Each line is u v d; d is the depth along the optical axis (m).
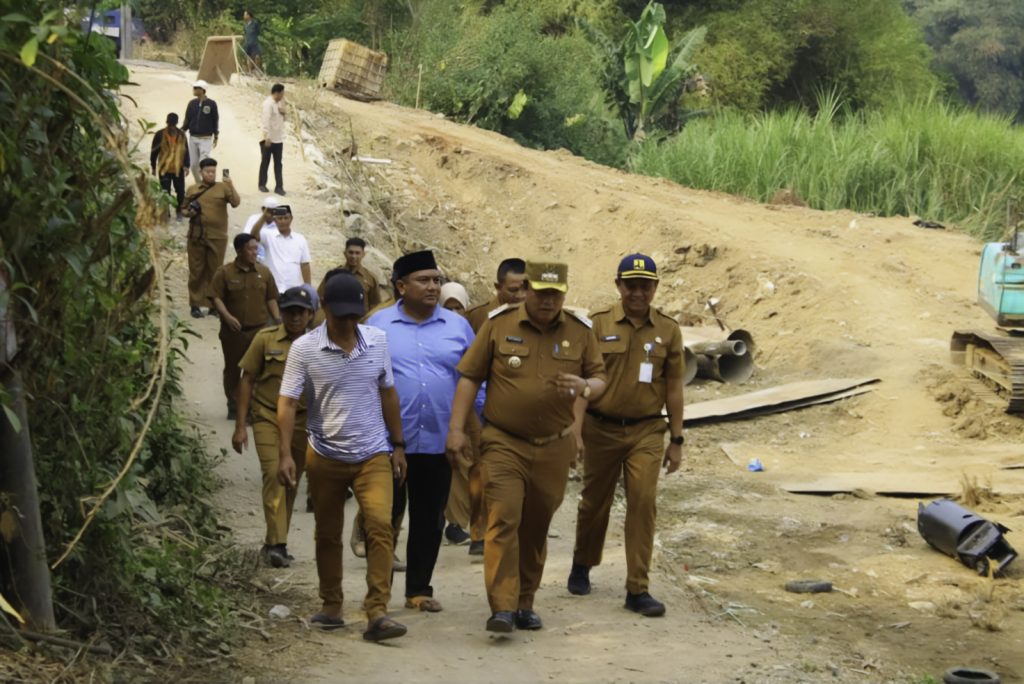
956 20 82.12
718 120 34.62
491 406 7.32
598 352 7.45
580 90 37.47
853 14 56.81
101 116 5.72
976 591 10.88
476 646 7.16
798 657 8.09
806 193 30.42
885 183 30.20
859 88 56.31
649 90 37.06
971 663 9.00
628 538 8.13
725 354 19.53
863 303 21.78
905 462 15.52
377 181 26.97
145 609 6.42
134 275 6.32
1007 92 80.38
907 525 13.03
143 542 7.29
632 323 7.98
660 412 8.14
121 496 6.15
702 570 11.34
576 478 13.35
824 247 25.12
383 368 7.07
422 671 6.58
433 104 35.78
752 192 30.59
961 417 17.14
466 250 26.11
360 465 6.98
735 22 54.47
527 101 35.72
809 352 20.22
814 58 56.62
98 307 6.12
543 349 7.26
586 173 29.88
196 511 9.16
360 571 9.02
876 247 25.30
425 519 7.88
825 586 10.80
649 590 9.31
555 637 7.50
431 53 36.94
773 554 11.98
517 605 7.47
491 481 7.24
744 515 13.21
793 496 14.12
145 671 5.93
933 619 10.10
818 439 16.72
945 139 30.56
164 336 5.22
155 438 7.94
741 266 23.86
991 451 15.95
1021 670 8.88
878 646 9.29
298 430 8.99
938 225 27.92
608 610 8.23
